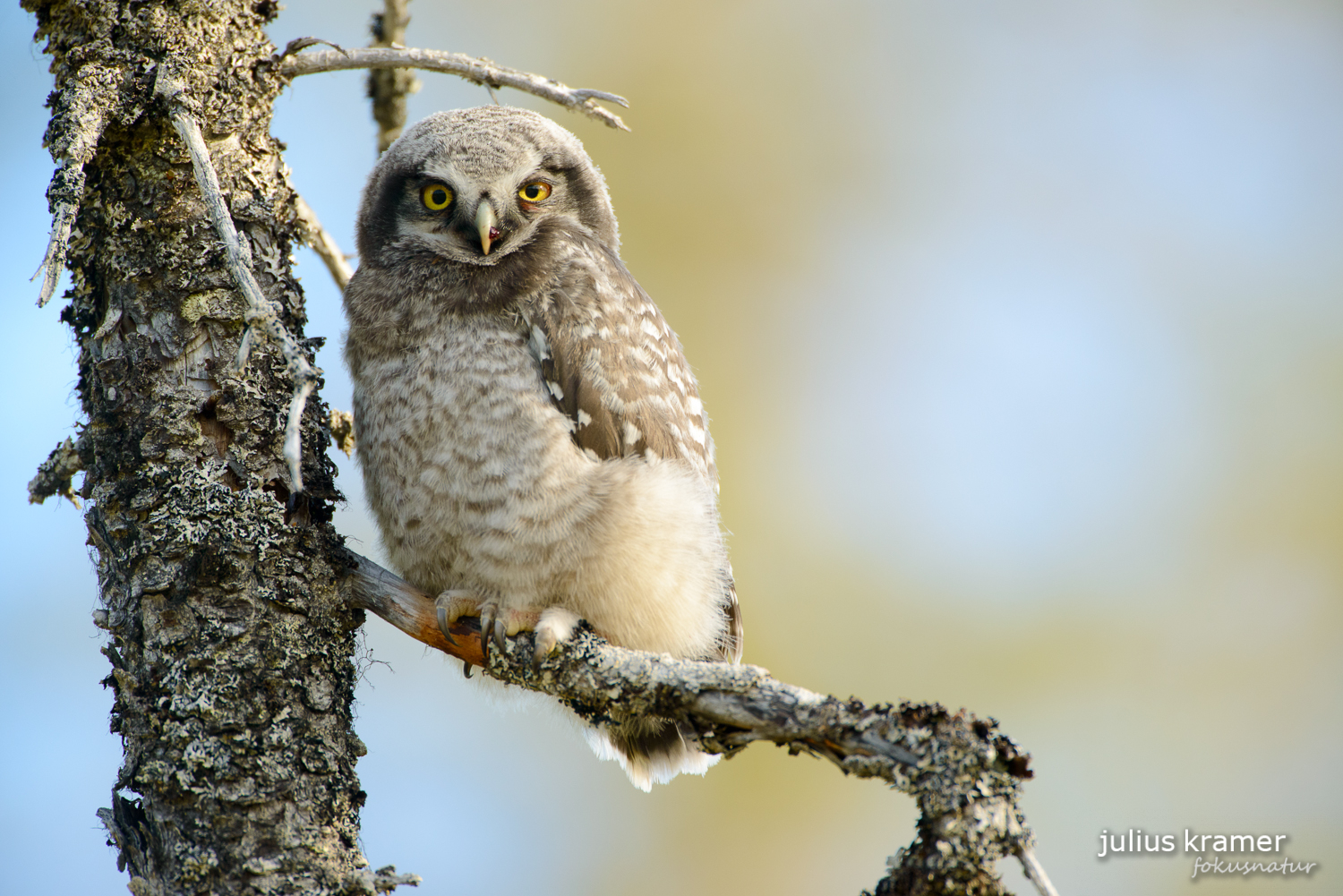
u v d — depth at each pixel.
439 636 6.44
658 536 7.38
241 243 5.10
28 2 6.10
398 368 7.60
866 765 5.04
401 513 7.44
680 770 8.02
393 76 8.71
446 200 8.30
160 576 5.60
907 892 4.82
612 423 7.73
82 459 5.86
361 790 5.79
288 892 5.29
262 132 6.40
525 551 7.20
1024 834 4.82
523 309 7.68
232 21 6.26
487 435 7.29
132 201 6.01
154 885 5.35
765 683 5.43
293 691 5.63
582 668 6.02
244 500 5.77
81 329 6.04
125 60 5.94
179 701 5.44
